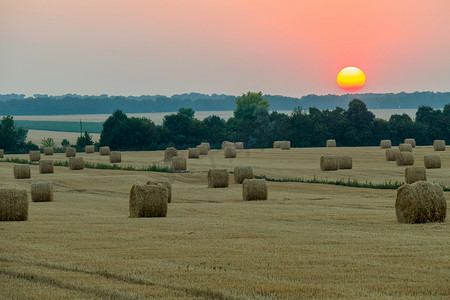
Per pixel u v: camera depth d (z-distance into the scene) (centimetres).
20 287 2241
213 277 2323
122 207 5512
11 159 13888
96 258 2733
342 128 19938
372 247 2944
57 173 10125
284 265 2533
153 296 2089
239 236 3353
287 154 13962
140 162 12794
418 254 2752
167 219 4316
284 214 4612
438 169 9156
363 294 2064
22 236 3422
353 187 7319
